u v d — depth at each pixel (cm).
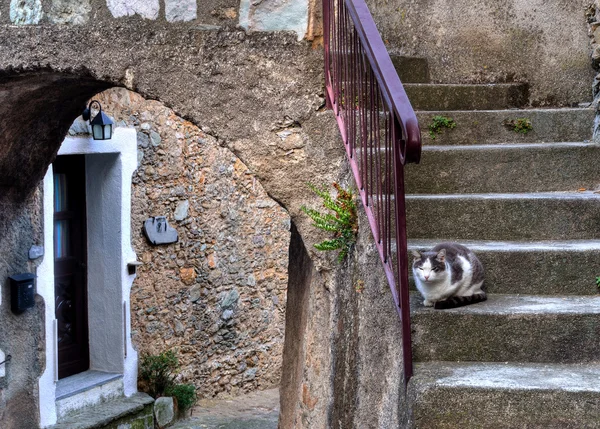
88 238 805
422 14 529
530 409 272
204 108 393
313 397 398
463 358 309
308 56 378
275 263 998
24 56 433
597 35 489
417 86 483
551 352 308
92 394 757
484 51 522
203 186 895
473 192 406
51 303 681
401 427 285
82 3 416
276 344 1005
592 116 447
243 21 384
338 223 361
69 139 718
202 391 909
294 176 382
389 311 313
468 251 334
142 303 829
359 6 328
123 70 407
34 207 655
